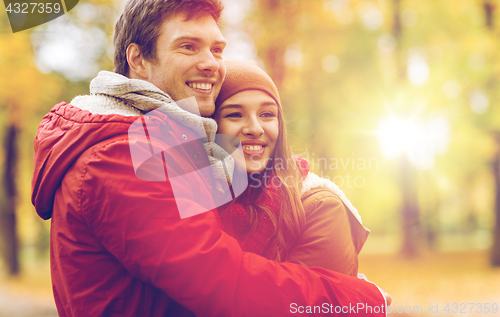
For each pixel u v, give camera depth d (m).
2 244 14.95
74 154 1.12
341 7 13.15
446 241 33.03
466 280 10.45
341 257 1.41
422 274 11.66
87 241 1.11
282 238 1.37
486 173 19.41
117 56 1.43
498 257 13.66
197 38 1.31
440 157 15.49
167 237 1.02
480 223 36.09
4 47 10.41
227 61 1.58
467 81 12.18
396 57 13.55
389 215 23.52
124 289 1.11
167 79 1.32
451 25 12.99
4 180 14.74
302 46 12.44
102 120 1.11
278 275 1.11
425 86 12.77
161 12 1.31
